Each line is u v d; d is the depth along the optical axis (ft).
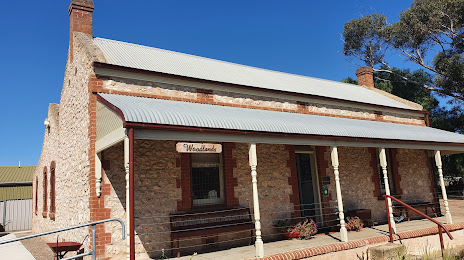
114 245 28.02
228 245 33.35
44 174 55.62
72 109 37.73
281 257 26.25
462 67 78.13
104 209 28.07
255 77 47.96
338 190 32.27
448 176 98.48
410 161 52.29
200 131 25.14
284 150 39.68
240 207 34.91
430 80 101.81
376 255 30.50
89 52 32.12
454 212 61.00
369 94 61.77
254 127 28.07
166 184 31.37
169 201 31.22
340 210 31.71
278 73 57.62
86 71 32.50
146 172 30.58
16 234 69.15
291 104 43.57
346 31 117.60
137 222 29.25
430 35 91.50
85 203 30.01
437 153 42.68
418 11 90.48
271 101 41.91
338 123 39.55
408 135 40.75
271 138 29.17
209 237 32.42
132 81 32.68
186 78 35.47
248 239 34.60
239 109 36.76
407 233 34.94
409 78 105.29
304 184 41.81
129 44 45.09
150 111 24.14
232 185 34.94
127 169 22.84
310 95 44.65
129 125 22.07
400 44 100.42
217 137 26.25
